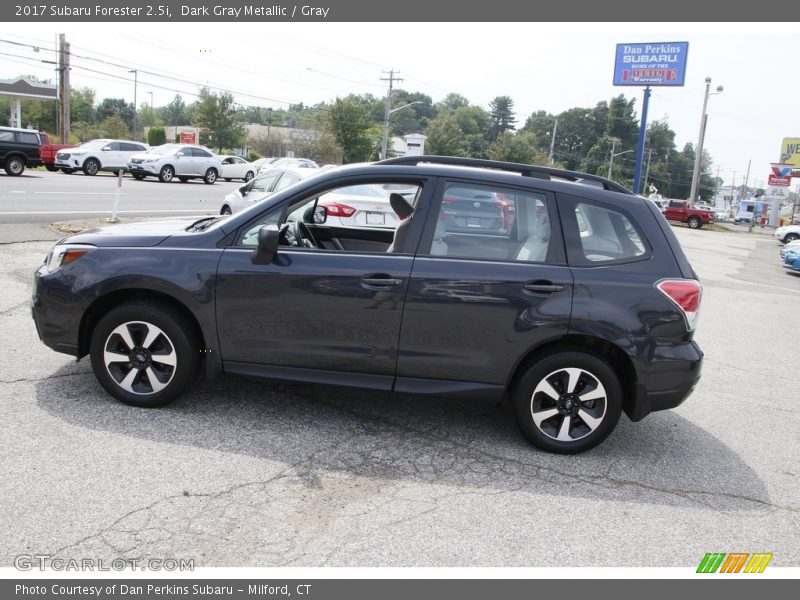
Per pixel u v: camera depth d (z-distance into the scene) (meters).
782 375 7.20
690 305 4.28
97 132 91.38
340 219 8.08
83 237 4.68
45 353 5.48
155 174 31.91
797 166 68.88
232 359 4.47
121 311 4.42
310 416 4.70
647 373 4.27
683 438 5.01
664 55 37.38
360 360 4.37
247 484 3.69
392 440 4.44
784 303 12.80
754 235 47.66
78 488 3.49
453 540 3.33
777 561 3.38
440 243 4.36
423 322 4.28
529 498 3.82
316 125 78.88
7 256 9.14
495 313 4.25
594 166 121.94
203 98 69.38
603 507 3.80
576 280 4.26
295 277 4.32
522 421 4.40
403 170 4.45
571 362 4.30
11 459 3.72
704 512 3.85
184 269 4.39
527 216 4.38
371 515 3.49
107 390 4.56
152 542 3.11
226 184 35.62
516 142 91.56
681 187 140.38
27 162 25.89
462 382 4.37
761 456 4.77
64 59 38.09
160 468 3.77
